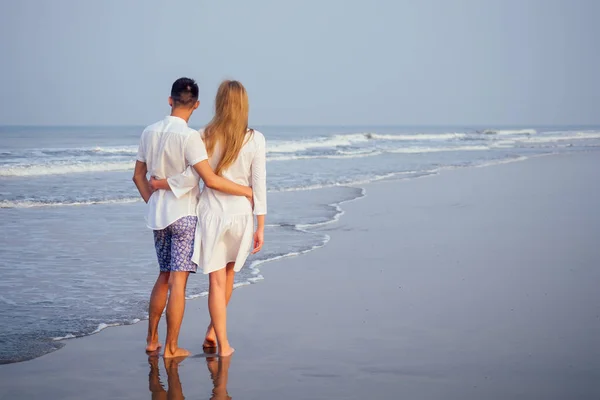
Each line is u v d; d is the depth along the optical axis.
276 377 5.15
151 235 11.52
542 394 4.80
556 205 16.25
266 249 10.40
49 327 6.34
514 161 32.69
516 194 18.59
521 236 11.77
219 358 5.60
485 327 6.43
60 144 51.97
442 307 7.17
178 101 5.64
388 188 19.92
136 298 7.43
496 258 9.83
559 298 7.54
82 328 6.34
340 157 34.75
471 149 45.94
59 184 19.66
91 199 16.19
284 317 6.80
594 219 13.87
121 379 5.09
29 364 5.35
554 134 87.56
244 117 5.63
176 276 5.61
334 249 10.52
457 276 8.66
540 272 8.88
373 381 5.06
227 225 5.60
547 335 6.18
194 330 6.41
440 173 25.44
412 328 6.41
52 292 7.61
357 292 7.82
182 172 5.56
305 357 5.62
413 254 10.16
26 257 9.55
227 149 5.60
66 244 10.60
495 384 4.99
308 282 8.32
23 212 14.16
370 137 69.19
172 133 5.49
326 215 14.16
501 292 7.82
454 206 15.99
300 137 69.94
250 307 7.16
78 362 5.44
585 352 5.71
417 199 17.33
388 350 5.78
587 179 23.23
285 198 17.00
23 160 27.80
